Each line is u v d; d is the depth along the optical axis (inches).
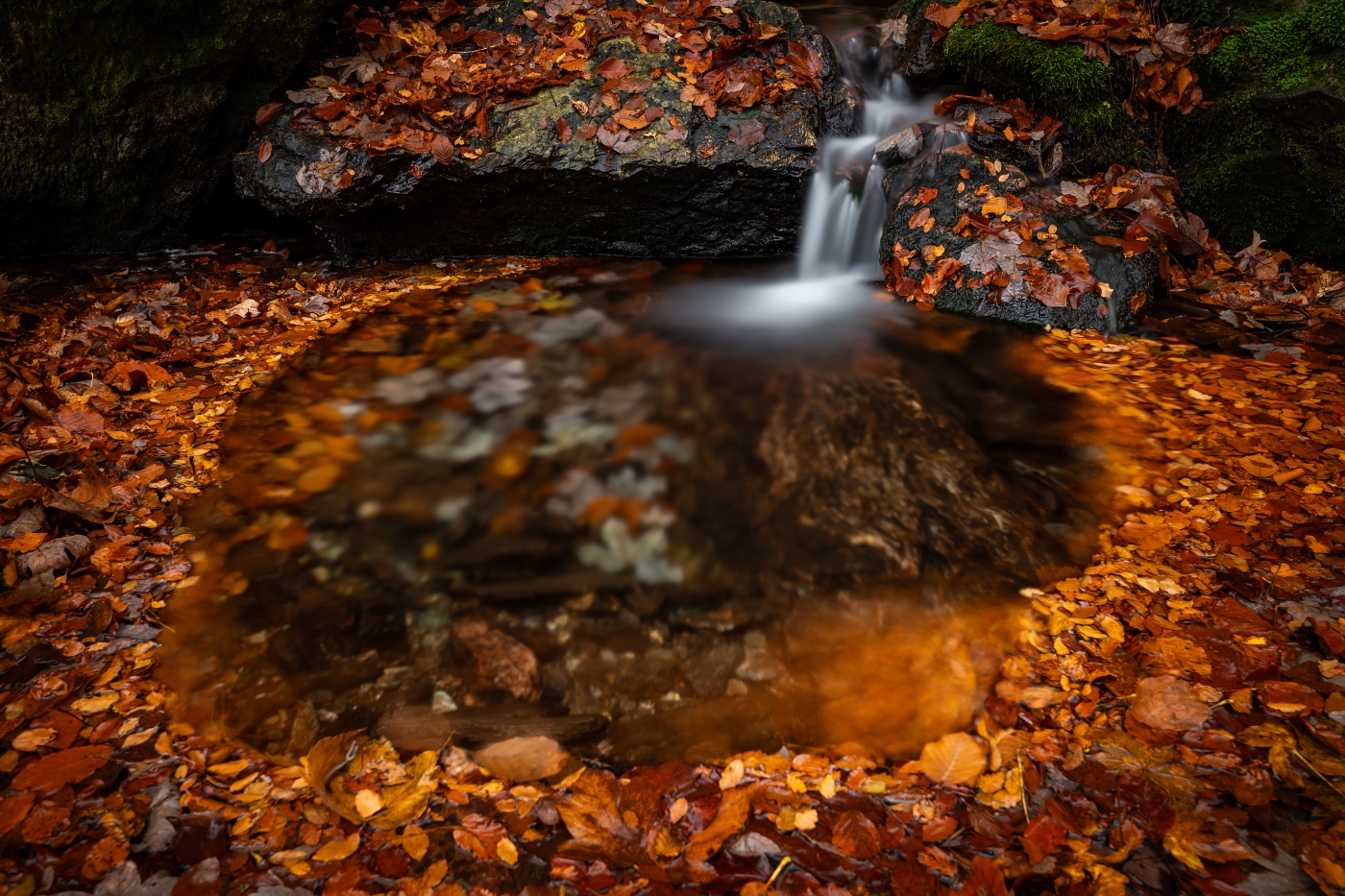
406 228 224.5
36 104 191.3
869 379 166.6
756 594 116.2
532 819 84.1
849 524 127.7
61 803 82.4
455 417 156.6
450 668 105.0
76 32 188.9
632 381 167.9
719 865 79.2
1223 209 223.9
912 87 257.3
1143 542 121.6
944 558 121.1
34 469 128.6
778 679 103.3
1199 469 137.6
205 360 171.9
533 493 136.9
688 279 221.6
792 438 147.5
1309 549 117.5
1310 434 145.5
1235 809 82.5
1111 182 216.2
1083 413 156.3
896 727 95.3
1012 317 191.9
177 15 199.9
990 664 102.0
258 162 212.7
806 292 214.5
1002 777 87.1
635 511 132.6
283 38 218.7
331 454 144.4
